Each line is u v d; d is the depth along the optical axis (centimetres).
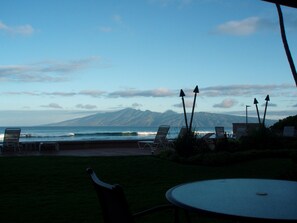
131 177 884
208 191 281
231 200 250
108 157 1134
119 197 194
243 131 1784
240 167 1048
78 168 947
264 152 1191
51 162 1023
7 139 1449
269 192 278
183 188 293
